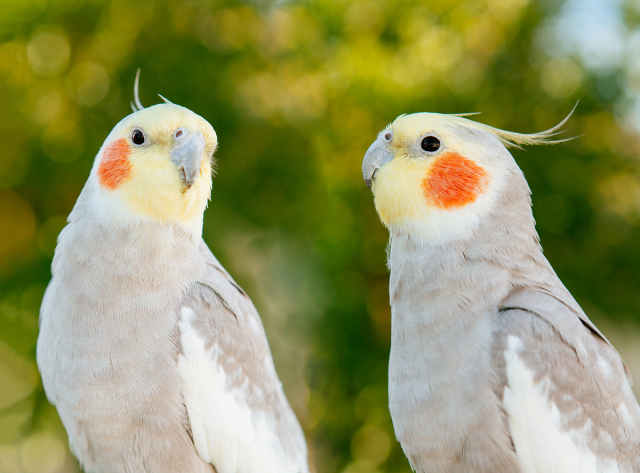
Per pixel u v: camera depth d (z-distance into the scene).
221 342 5.02
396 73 8.83
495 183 4.92
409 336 4.73
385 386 8.09
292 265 8.18
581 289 7.98
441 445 4.47
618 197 8.57
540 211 8.26
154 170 4.90
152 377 4.71
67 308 4.78
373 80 8.70
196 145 4.96
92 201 5.07
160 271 4.91
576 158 8.39
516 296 4.60
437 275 4.73
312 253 8.27
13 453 7.37
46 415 7.21
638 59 8.66
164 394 4.72
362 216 8.60
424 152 4.99
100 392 4.66
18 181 7.58
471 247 4.76
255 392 5.22
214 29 8.41
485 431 4.34
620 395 4.61
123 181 4.94
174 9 8.12
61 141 7.62
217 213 7.82
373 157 5.19
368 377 8.15
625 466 4.46
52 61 7.80
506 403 4.32
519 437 4.29
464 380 4.42
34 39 7.69
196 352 4.84
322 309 8.15
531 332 4.40
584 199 8.24
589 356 4.50
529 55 8.78
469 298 4.60
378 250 8.45
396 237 5.09
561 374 4.34
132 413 4.68
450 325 4.57
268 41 8.68
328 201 8.54
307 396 8.27
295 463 5.58
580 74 8.57
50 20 7.59
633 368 8.59
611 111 8.52
